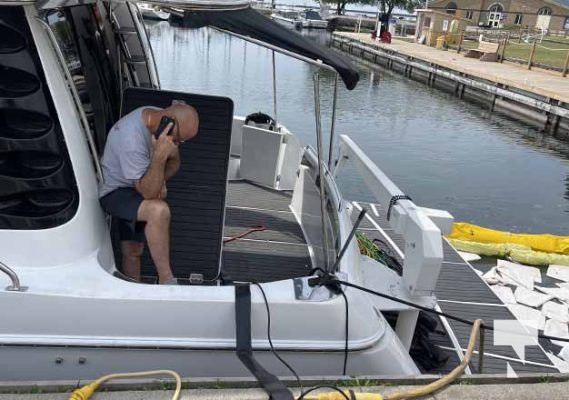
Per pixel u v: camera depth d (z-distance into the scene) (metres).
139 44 4.02
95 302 2.11
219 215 3.13
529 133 16.20
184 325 2.18
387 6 55.94
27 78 2.04
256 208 4.52
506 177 11.70
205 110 3.31
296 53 2.29
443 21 34.34
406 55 28.41
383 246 5.55
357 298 2.36
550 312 5.12
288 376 2.21
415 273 2.88
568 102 15.73
